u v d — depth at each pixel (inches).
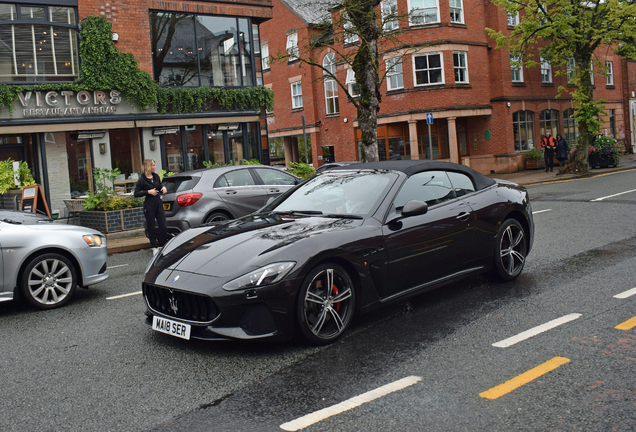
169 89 652.1
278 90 1371.8
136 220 507.2
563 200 567.8
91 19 597.0
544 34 922.1
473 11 1048.8
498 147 1085.1
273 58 592.4
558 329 183.0
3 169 506.6
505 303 216.8
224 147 711.7
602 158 1028.5
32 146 587.5
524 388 139.4
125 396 147.3
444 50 1002.1
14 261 241.0
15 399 149.7
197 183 410.6
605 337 173.0
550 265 282.2
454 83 1011.9
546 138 1013.2
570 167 936.9
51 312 246.1
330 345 178.4
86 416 136.6
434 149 1084.5
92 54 596.4
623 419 121.3
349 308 184.5
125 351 184.2
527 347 167.9
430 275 212.7
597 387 137.9
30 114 565.3
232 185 426.3
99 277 268.4
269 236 184.7
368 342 179.3
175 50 671.1
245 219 214.5
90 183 616.1
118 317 229.3
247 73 734.5
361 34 579.8
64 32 589.6
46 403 145.8
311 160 1310.3
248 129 730.8
